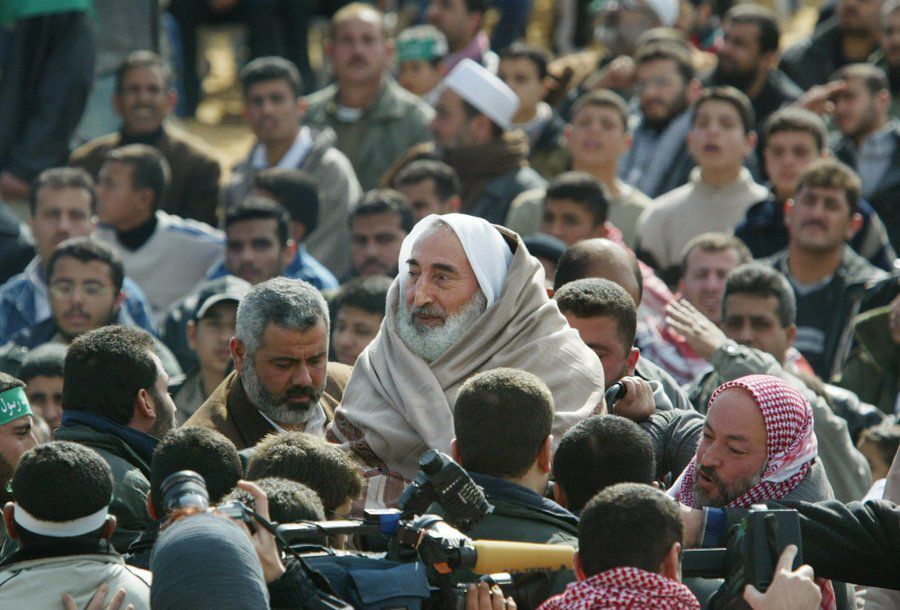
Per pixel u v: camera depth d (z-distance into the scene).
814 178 27.09
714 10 48.81
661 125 35.91
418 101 38.44
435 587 11.99
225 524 10.81
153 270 31.64
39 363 22.62
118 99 36.22
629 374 17.75
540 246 25.48
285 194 31.94
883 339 24.83
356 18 37.66
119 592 13.07
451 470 12.11
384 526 12.26
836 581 14.40
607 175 32.75
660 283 25.11
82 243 26.34
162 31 45.97
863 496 19.73
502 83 33.69
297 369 16.66
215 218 35.97
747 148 31.30
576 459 13.27
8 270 32.59
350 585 11.79
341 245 34.62
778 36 37.03
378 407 16.48
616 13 43.34
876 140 33.50
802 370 23.59
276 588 11.51
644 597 10.89
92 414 15.95
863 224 29.00
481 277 16.50
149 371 16.23
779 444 14.38
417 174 31.47
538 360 16.20
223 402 17.27
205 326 24.36
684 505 14.06
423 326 16.45
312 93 47.66
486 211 33.00
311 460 13.57
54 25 37.47
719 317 25.48
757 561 12.05
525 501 12.87
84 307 26.12
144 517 15.30
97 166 36.50
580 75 43.06
